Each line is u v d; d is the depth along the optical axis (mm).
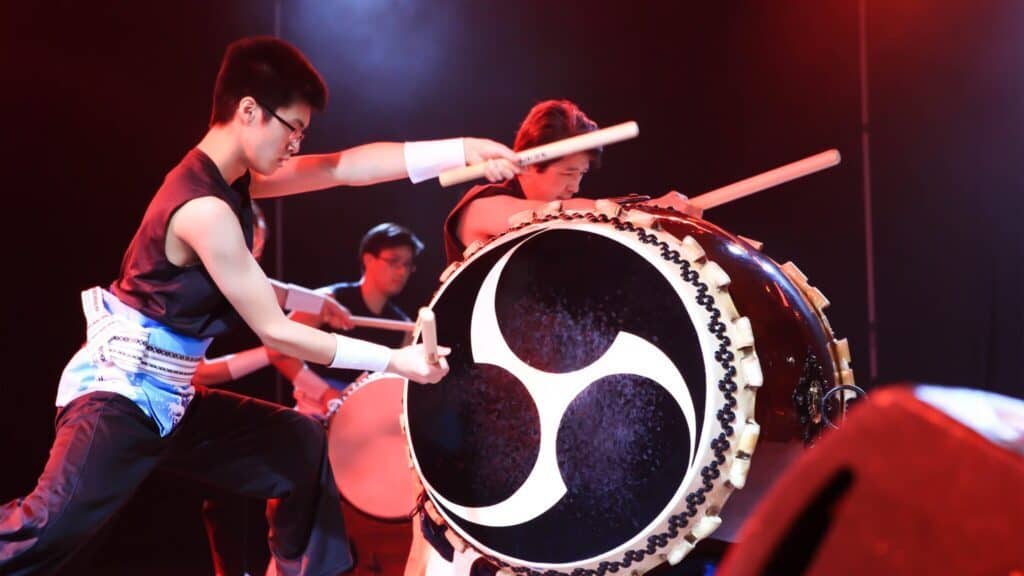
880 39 4680
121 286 1845
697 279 1412
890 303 4680
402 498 3145
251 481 2027
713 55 5219
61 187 4852
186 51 4922
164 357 1807
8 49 4773
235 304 1703
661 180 5316
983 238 4363
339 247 5402
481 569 1598
